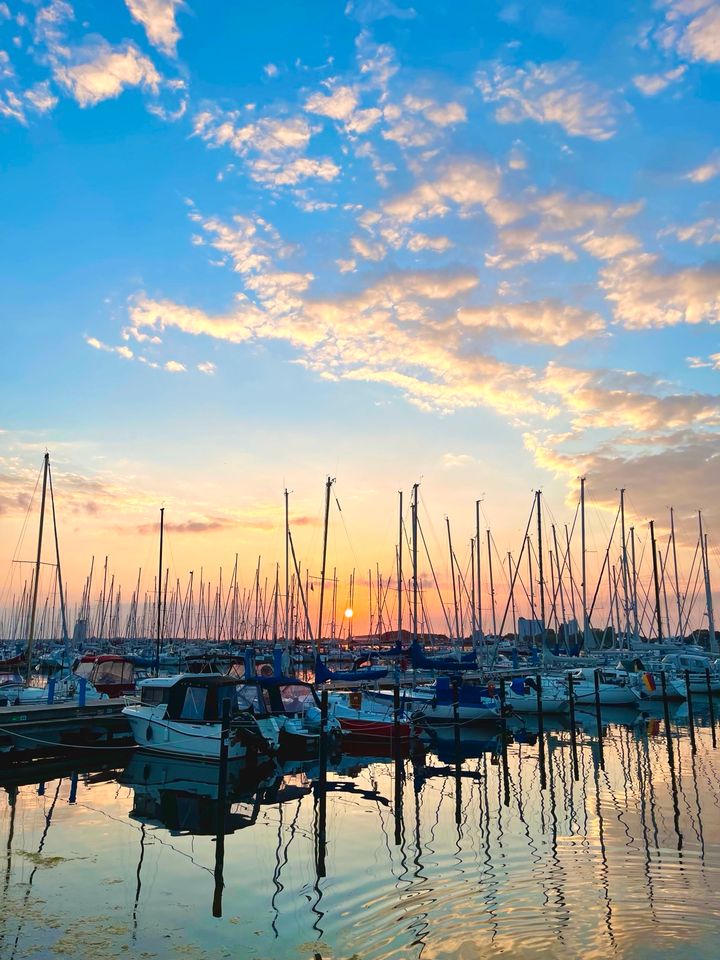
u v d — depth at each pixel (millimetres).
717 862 14125
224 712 21609
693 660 56812
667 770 24969
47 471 42094
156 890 13297
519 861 14406
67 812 19578
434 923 11406
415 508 58562
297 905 12430
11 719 27516
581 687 45562
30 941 11117
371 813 19250
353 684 43594
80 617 102000
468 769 26156
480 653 58344
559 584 69125
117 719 29312
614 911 11695
